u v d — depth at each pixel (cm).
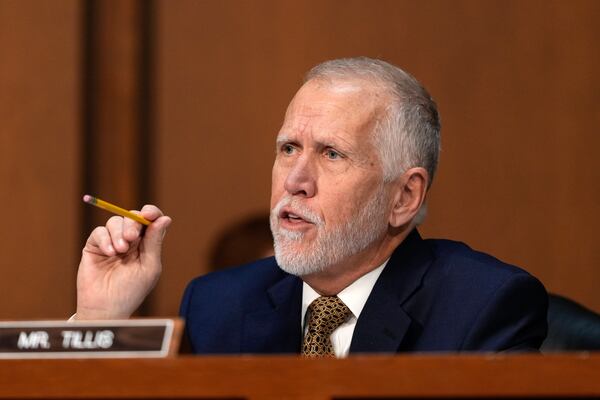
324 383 331
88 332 356
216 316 543
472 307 488
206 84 1033
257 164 1028
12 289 1016
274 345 521
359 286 507
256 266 568
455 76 1026
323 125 490
